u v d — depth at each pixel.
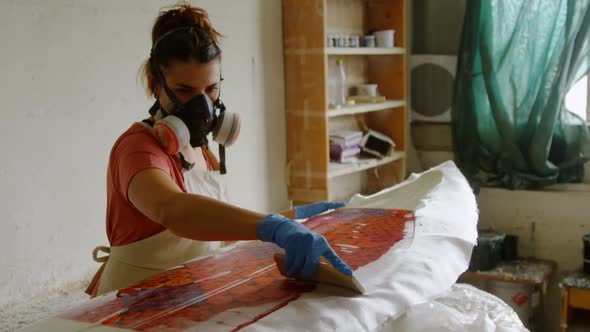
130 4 2.33
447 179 1.57
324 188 3.18
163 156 1.14
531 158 3.64
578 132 3.60
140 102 2.41
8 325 1.86
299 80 3.17
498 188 3.88
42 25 2.04
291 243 0.87
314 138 3.17
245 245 1.28
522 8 3.53
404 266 1.04
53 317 0.89
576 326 3.38
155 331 0.81
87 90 2.20
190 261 1.17
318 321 0.84
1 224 1.96
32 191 2.04
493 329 1.01
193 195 0.96
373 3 3.82
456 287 1.34
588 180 3.68
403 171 3.87
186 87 1.20
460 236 1.21
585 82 3.69
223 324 0.83
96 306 0.93
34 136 2.04
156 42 1.20
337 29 3.60
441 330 0.95
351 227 1.29
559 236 3.74
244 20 2.92
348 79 3.76
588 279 3.29
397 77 3.81
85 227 2.23
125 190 1.07
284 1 3.15
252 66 3.00
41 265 2.09
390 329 0.92
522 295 3.47
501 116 3.65
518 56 3.59
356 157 3.55
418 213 1.34
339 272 0.91
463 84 3.83
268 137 3.14
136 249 1.25
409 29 4.13
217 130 1.36
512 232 3.88
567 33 3.42
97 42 2.22
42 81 2.05
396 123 3.85
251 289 0.97
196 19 1.21
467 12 3.74
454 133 3.93
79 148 2.19
